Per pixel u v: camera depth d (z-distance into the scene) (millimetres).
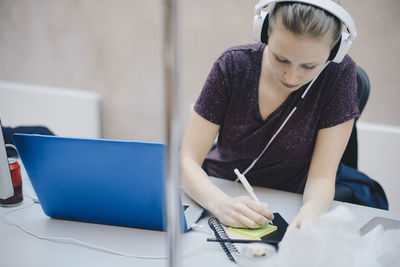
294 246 795
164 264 922
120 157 988
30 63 3059
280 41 1051
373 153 2268
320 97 1273
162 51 613
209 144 1366
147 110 2826
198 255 952
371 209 1194
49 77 3029
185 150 1341
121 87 2850
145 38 2701
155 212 1033
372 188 1444
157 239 1024
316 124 1298
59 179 1054
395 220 1126
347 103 1249
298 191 1452
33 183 1081
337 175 1444
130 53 2766
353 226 779
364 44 2195
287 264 801
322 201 1143
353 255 771
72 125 2939
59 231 1060
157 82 2750
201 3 2463
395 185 2264
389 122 2264
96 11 2766
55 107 2945
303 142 1324
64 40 2904
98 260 937
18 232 1059
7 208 1188
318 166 1249
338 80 1254
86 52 2871
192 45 2549
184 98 2658
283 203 1222
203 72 2572
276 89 1277
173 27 603
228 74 1324
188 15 2508
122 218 1073
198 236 1036
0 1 2988
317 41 1021
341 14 1021
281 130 1320
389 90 2217
